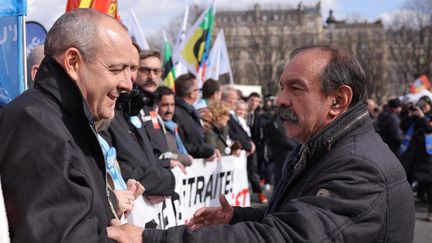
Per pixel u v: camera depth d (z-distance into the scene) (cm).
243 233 175
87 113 175
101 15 182
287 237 171
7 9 250
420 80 1412
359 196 174
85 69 177
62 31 177
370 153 184
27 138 158
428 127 816
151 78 393
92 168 179
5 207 154
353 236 171
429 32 4934
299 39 5978
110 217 195
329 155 191
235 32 6612
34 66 288
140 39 641
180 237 175
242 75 5931
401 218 184
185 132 491
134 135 327
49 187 152
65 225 149
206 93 619
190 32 771
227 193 532
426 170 796
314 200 175
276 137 733
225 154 563
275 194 217
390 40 5384
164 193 326
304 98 197
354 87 197
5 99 256
